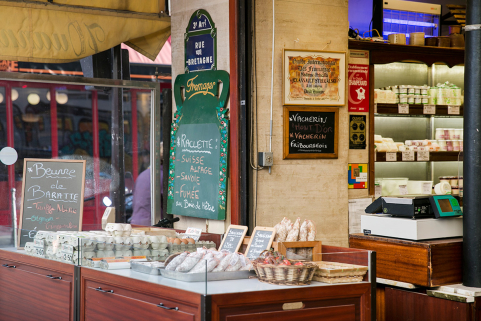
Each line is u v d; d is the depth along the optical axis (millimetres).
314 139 5055
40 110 5395
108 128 5762
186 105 5449
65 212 4547
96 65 5773
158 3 5812
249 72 4859
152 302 2877
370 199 5383
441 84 5984
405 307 4039
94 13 5465
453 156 5832
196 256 2975
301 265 2811
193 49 5406
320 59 5055
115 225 4090
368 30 5918
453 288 3758
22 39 5145
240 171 4891
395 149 5574
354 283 2938
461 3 6625
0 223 5207
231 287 2744
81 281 3420
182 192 5426
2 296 4281
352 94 5344
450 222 4039
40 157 5391
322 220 5117
